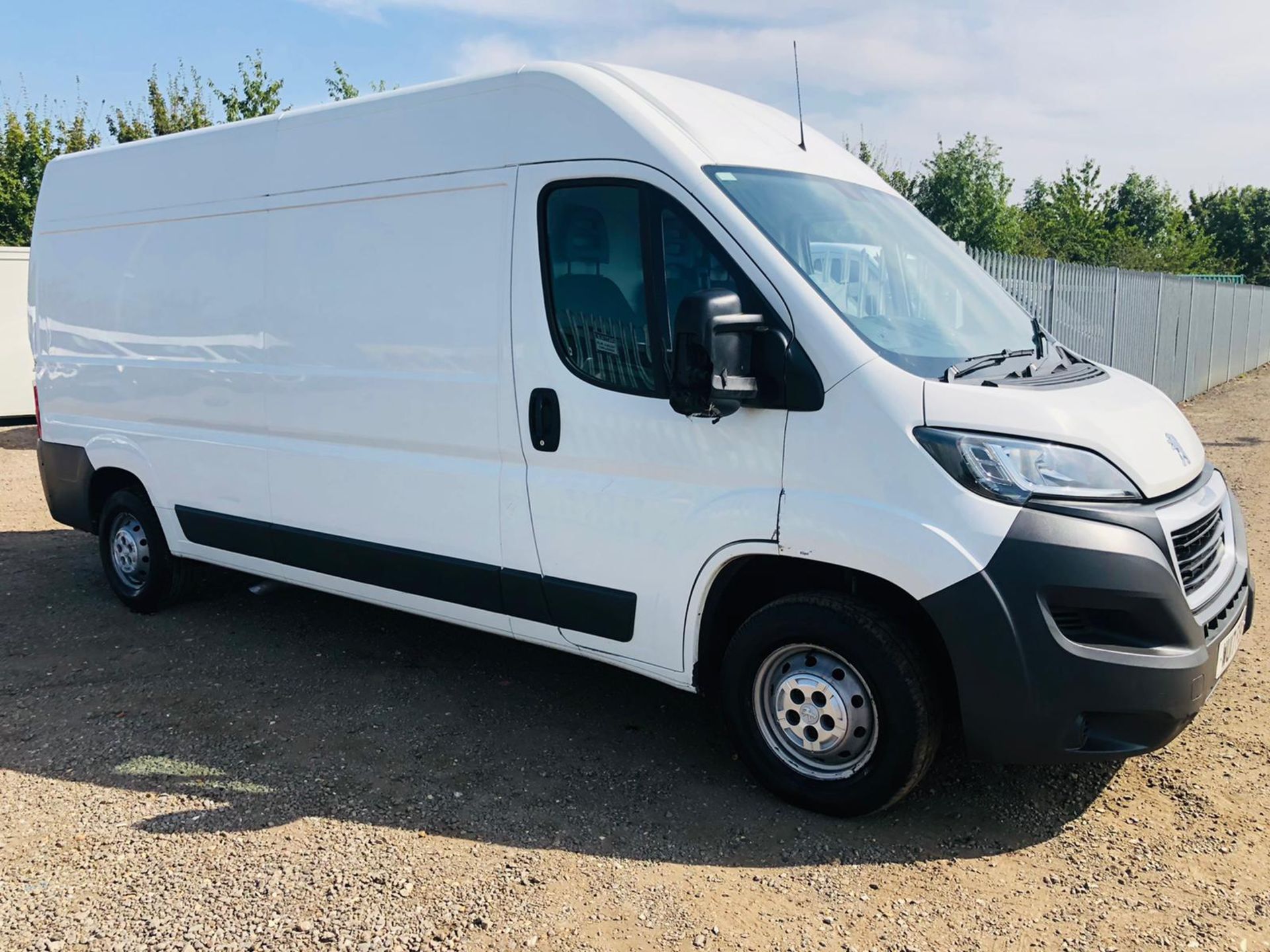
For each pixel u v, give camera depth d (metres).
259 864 3.32
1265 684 4.69
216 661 5.27
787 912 3.04
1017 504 3.12
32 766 4.09
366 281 4.52
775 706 3.63
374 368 4.52
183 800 3.78
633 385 3.72
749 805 3.68
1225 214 64.00
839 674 3.50
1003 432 3.17
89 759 4.14
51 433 6.37
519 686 4.88
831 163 4.34
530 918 3.02
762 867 3.29
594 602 3.90
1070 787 3.77
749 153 3.90
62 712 4.64
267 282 4.93
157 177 5.50
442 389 4.25
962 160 32.03
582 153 3.83
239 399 5.12
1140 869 3.25
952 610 3.12
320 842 3.46
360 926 2.98
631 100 3.79
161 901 3.12
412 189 4.33
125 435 5.85
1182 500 3.42
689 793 3.78
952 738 3.88
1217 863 3.27
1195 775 3.85
